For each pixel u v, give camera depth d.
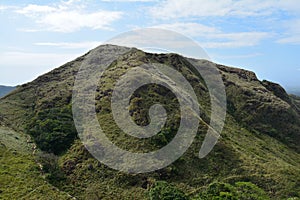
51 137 57.59
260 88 97.94
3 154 51.22
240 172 52.56
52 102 68.44
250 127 80.81
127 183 48.03
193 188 47.75
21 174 47.50
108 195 46.34
